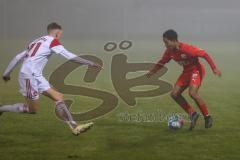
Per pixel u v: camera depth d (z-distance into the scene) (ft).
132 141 62.03
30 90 60.18
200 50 66.64
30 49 60.95
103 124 73.00
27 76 59.82
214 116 79.71
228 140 62.80
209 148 58.75
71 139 62.80
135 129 69.41
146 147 59.06
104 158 54.03
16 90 109.50
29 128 69.05
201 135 65.62
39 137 63.87
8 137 63.72
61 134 65.62
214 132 67.51
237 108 87.97
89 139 62.90
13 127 69.72
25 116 77.51
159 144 60.59
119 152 56.65
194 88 67.56
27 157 54.24
